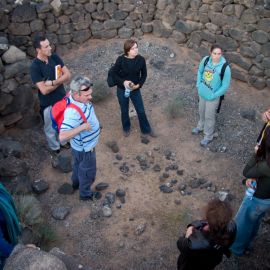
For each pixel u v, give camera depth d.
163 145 6.06
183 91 7.06
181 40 7.75
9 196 3.08
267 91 6.80
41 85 5.10
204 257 3.15
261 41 6.48
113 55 7.86
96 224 4.85
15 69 5.80
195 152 5.92
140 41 8.06
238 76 7.05
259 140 3.99
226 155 5.85
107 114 6.72
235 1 6.55
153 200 5.18
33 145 5.96
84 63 7.72
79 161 4.66
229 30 6.84
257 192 3.79
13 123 6.06
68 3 7.47
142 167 5.66
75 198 5.18
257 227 4.25
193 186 5.35
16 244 3.12
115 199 5.18
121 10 7.89
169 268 4.37
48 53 4.99
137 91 5.70
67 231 4.76
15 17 7.04
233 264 4.41
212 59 5.23
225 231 2.97
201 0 7.02
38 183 5.27
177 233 4.75
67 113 4.14
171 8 7.61
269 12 6.18
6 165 5.10
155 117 6.61
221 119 6.46
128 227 4.82
